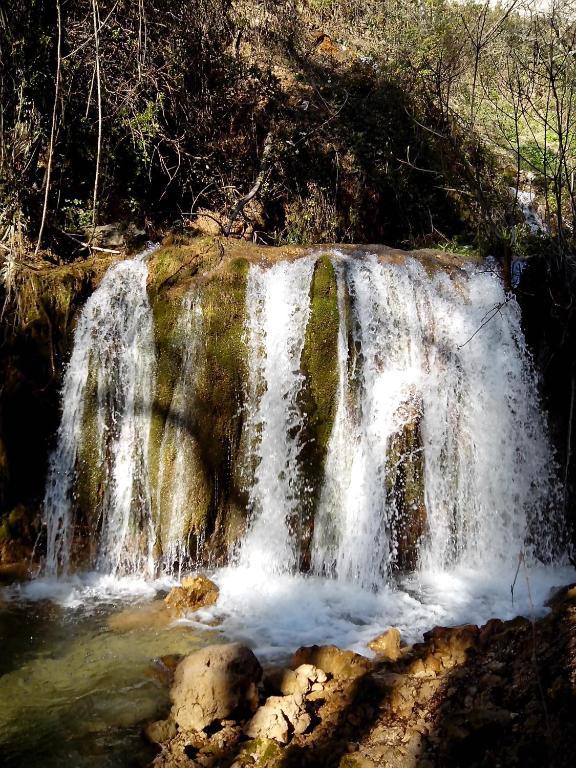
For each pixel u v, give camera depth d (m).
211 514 5.19
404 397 5.44
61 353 5.30
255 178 8.45
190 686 3.29
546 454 5.86
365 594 4.95
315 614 4.58
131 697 3.56
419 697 3.31
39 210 6.30
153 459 5.18
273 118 8.82
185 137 7.94
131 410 5.26
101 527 5.23
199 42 8.05
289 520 5.30
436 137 8.79
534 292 6.15
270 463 5.30
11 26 5.99
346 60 10.59
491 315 5.84
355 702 3.33
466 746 2.88
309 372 5.33
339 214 8.77
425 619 4.52
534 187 8.82
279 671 3.56
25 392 5.20
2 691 3.61
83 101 6.82
